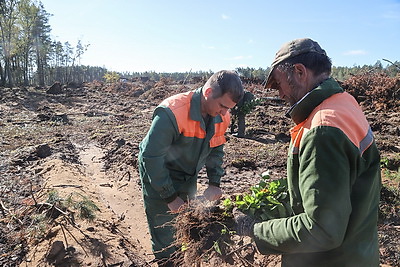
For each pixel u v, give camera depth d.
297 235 1.37
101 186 6.13
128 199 5.52
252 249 2.28
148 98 24.34
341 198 1.27
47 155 7.76
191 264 2.16
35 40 50.62
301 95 1.52
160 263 2.89
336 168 1.28
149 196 2.78
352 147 1.32
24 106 20.61
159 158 2.39
